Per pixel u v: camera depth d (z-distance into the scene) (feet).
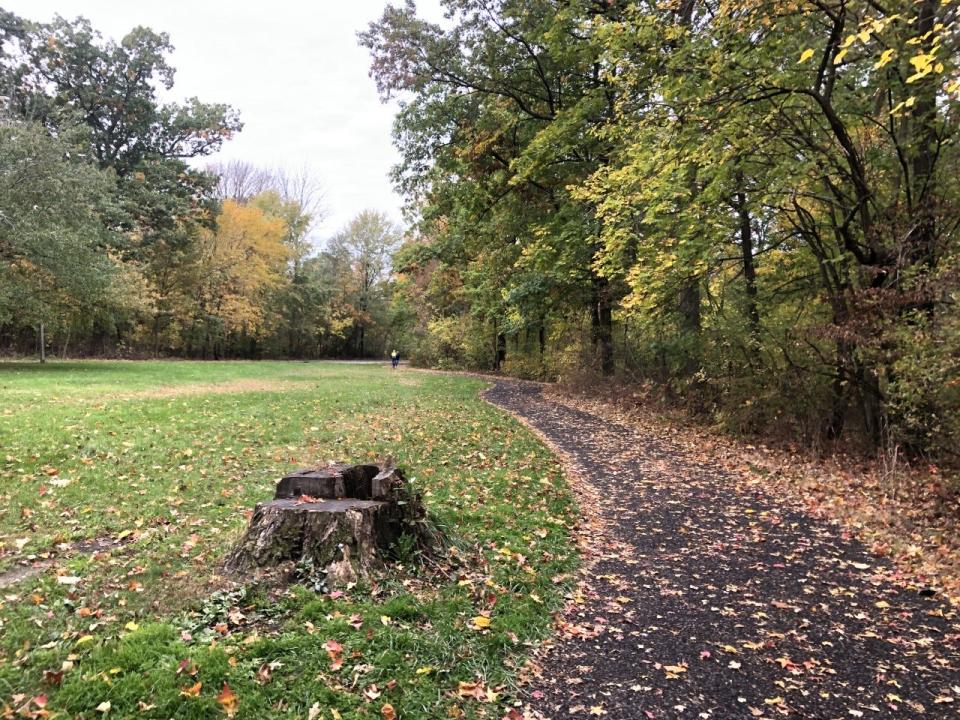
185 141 123.03
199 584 13.06
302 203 186.80
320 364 135.03
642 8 37.78
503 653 11.78
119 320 117.70
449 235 86.02
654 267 37.42
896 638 13.05
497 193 60.90
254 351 174.81
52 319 82.02
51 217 74.54
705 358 38.50
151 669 9.89
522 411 51.44
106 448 26.91
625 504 23.73
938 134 27.17
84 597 12.57
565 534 19.25
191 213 120.16
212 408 41.73
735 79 26.20
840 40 25.21
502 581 14.88
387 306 196.85
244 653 10.54
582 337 64.85
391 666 10.68
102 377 64.95
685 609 14.38
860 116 29.66
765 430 34.88
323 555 13.43
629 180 34.71
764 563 17.54
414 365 138.92
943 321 21.54
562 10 43.50
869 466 27.63
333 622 11.71
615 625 13.46
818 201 32.50
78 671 9.77
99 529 17.08
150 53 113.19
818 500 24.12
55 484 20.98
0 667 9.82
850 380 28.71
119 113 112.78
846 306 28.04
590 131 39.47
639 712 10.22
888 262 26.94
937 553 17.84
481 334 116.98
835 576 16.58
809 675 11.52
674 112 28.91
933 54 15.66
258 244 150.51
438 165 64.03
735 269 40.78
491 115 53.83
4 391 46.14
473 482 24.66
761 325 34.09
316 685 9.89
